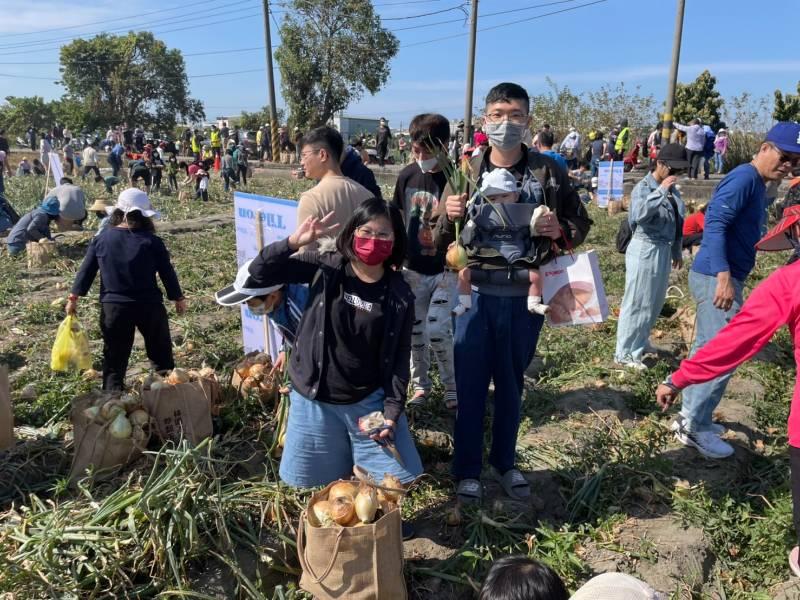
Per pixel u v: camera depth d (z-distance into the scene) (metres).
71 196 13.38
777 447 4.98
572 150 24.55
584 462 4.49
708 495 4.23
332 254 3.26
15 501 3.92
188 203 20.47
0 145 29.00
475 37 25.31
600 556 3.66
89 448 4.02
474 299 3.82
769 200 10.62
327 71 41.59
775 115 23.97
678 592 3.43
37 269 10.41
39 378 5.88
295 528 3.61
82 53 75.25
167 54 78.44
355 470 3.18
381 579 2.92
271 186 26.12
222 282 9.72
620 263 10.70
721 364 3.26
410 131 4.63
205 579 3.34
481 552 3.58
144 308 5.13
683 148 5.80
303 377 3.28
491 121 3.62
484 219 3.71
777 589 3.59
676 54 21.44
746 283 9.08
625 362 6.21
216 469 4.02
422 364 5.18
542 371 6.21
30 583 3.12
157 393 4.26
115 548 3.27
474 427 3.97
